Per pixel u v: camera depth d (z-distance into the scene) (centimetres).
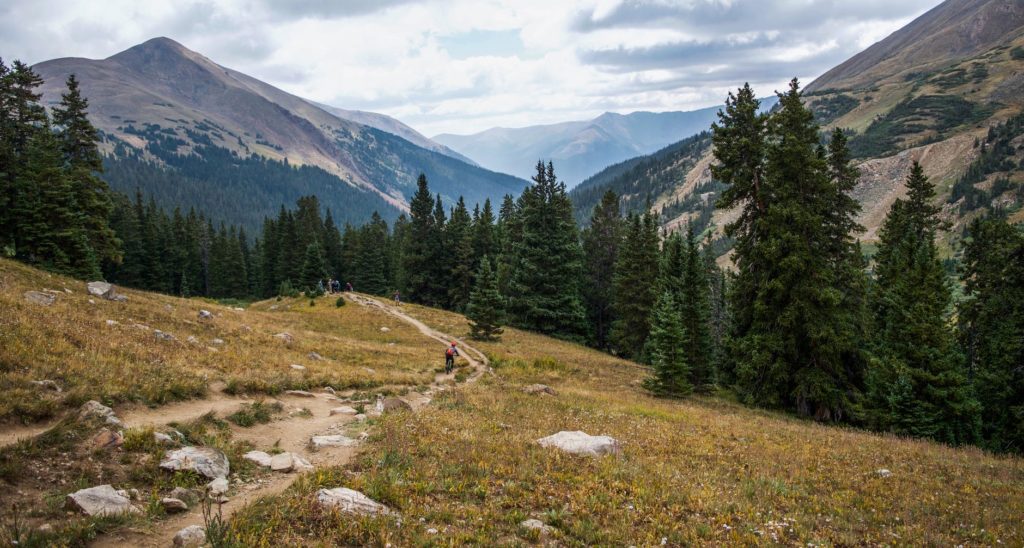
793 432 2028
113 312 2331
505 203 9312
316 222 10406
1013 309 2756
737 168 3122
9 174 4106
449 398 2050
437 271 7562
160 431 1050
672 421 2009
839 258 3006
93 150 4850
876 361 2598
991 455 1914
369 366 2772
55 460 847
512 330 5475
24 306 1802
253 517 753
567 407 2089
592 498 962
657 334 2967
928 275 2744
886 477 1356
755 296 3098
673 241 5716
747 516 961
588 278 6756
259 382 1736
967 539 928
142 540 685
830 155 3428
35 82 4366
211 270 9869
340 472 999
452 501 920
